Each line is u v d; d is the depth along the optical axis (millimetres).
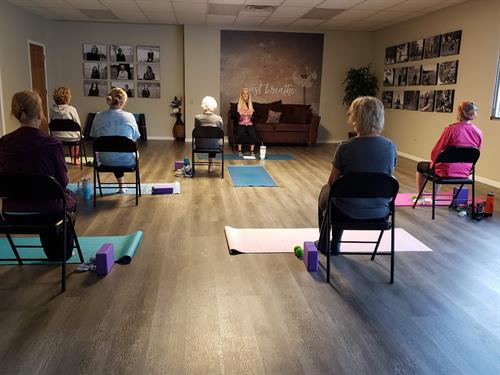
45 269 2850
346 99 10039
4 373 1844
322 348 2078
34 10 8203
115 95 4379
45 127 9180
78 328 2189
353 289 2693
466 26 6500
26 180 2354
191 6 7527
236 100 10055
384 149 2639
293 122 9586
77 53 9727
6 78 7379
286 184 5562
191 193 4949
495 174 5922
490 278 2902
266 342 2115
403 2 6672
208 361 1957
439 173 4250
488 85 6047
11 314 2305
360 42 10086
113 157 4336
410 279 2857
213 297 2547
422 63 7766
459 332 2244
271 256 3174
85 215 4035
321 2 6895
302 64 10055
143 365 1916
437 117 7316
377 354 2039
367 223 2738
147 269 2902
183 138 10070
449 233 3797
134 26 9695
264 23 9195
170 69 9977
